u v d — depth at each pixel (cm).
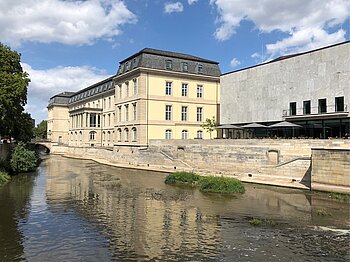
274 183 2773
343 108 3281
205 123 5234
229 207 1898
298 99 3738
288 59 3862
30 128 5047
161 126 5000
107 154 5822
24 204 1975
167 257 1117
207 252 1162
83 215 1705
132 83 5162
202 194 2338
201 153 3800
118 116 5578
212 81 5500
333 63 3384
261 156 3134
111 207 1902
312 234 1360
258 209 1844
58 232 1405
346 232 1388
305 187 2555
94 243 1262
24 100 3450
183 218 1641
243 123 4475
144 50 4928
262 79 4200
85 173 3781
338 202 2023
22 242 1277
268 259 1091
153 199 2148
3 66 3184
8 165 3572
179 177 2955
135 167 4438
